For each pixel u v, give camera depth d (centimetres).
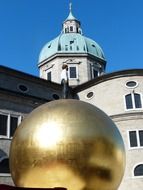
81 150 944
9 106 3334
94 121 1008
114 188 1009
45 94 3875
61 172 925
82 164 933
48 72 5109
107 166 970
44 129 980
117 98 3769
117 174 1004
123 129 3581
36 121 1010
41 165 936
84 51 5069
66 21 5850
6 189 815
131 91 3741
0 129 3191
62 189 877
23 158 970
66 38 5288
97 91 3972
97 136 977
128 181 3341
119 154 1012
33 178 942
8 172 3080
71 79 4831
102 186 961
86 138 962
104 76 3919
